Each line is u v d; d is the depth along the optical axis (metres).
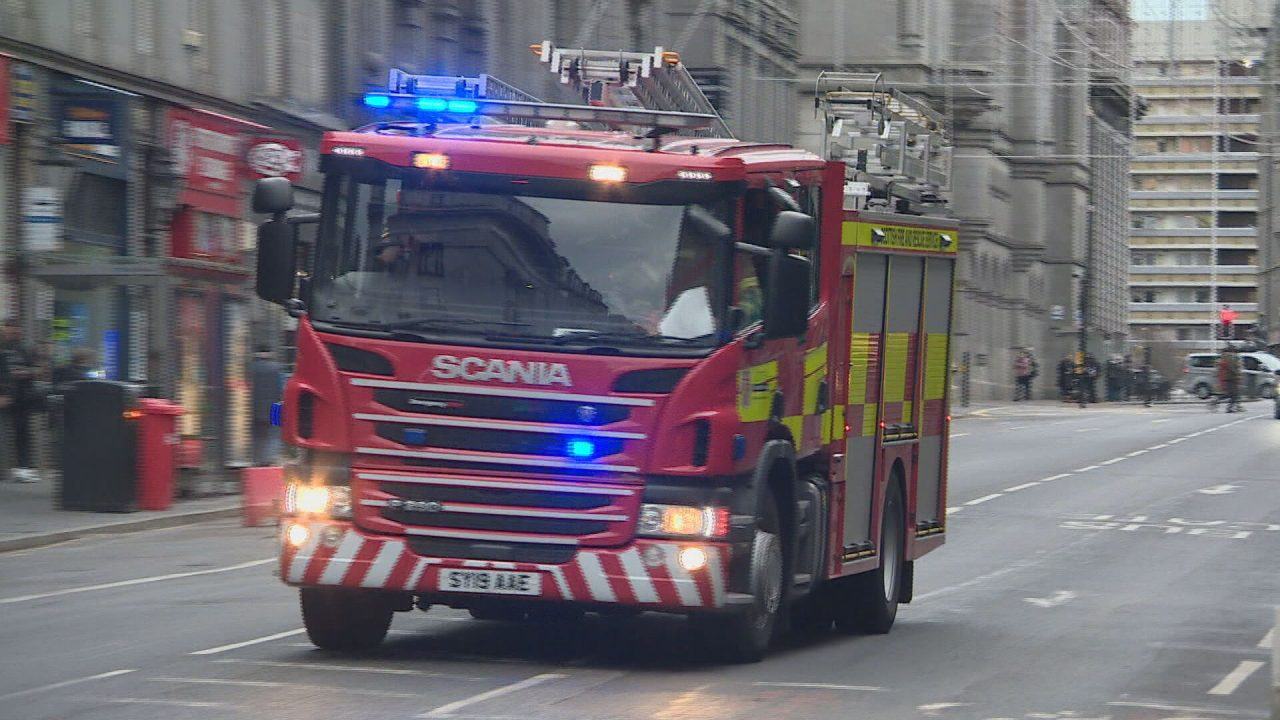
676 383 23.16
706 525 23.27
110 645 25.80
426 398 23.34
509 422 23.25
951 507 59.47
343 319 23.66
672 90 33.62
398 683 22.45
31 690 21.58
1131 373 193.00
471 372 23.27
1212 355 196.25
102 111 59.31
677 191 23.50
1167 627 31.64
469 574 23.28
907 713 21.55
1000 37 157.12
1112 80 158.88
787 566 25.61
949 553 45.97
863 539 29.14
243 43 69.75
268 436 55.12
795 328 23.59
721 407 23.25
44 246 53.88
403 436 23.38
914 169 32.91
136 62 61.38
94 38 58.94
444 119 25.75
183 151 63.06
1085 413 145.50
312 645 25.84
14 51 54.72
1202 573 41.81
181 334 52.53
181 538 44.28
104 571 36.91
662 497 23.19
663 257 23.39
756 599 24.12
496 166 23.66
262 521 47.72
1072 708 22.42
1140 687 24.44
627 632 28.72
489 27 93.81
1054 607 34.66
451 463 23.33
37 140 55.72
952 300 33.38
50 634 27.02
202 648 25.52
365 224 23.83
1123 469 78.06
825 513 27.23
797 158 26.00
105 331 52.88
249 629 27.66
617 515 23.16
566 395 23.17
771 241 23.47
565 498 23.20
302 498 23.66
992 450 91.94
